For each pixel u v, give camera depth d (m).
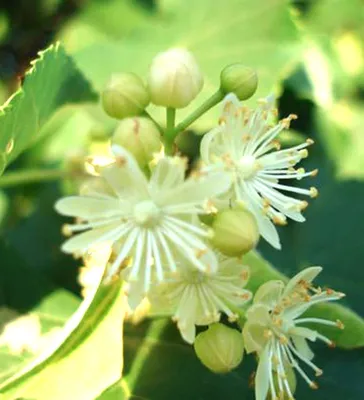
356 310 0.20
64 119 0.21
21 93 0.18
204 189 0.17
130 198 0.17
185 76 0.17
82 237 0.16
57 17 0.23
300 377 0.18
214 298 0.17
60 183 0.21
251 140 0.17
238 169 0.17
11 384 0.17
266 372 0.17
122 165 0.16
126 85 0.17
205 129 0.19
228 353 0.17
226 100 0.17
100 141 0.21
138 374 0.18
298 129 0.21
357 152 0.21
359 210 0.21
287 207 0.17
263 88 0.20
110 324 0.17
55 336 0.18
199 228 0.16
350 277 0.21
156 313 0.18
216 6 0.21
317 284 0.20
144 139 0.17
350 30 0.23
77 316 0.17
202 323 0.17
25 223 0.21
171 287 0.17
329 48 0.22
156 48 0.21
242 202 0.17
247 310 0.17
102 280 0.17
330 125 0.22
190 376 0.18
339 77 0.22
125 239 0.17
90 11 0.22
